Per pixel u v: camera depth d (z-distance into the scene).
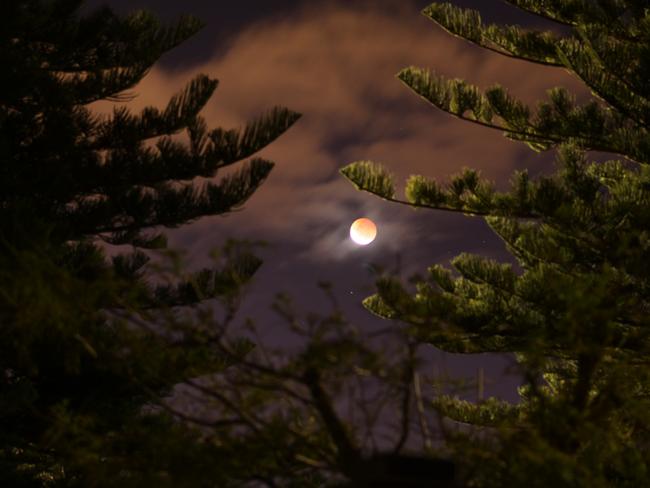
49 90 13.55
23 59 13.35
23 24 13.73
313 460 3.75
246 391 3.76
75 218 13.58
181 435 3.87
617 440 4.37
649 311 10.70
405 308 3.81
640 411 4.39
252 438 3.76
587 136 13.98
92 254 11.73
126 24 14.71
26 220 9.96
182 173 13.90
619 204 12.58
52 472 10.20
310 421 3.75
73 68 15.05
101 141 14.18
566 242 12.65
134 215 13.74
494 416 8.69
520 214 13.66
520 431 3.77
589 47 13.02
